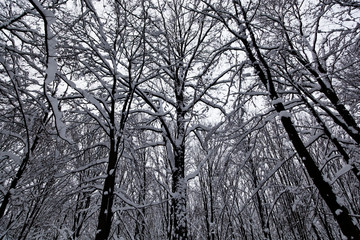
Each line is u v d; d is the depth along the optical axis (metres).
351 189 7.71
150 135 11.25
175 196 6.05
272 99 4.71
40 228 7.44
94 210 6.25
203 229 12.39
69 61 5.58
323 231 9.52
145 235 9.50
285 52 5.03
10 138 6.62
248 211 11.80
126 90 7.06
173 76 7.91
